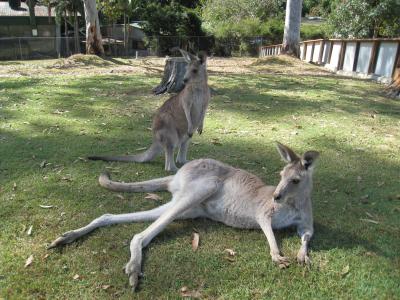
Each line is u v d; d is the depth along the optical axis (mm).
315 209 3848
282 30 31969
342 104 8570
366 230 3496
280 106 8242
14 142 5652
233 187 3449
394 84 9984
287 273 2891
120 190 3996
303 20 41281
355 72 13617
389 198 4117
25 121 6805
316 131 6527
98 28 17750
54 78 11727
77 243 3199
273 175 4652
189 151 5453
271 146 5711
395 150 5676
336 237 3365
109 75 12492
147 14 29000
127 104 8156
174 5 30297
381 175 4738
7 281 2777
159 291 2701
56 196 3998
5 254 3062
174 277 2836
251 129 6566
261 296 2672
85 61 15984
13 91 9484
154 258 3031
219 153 5379
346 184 4457
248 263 2994
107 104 8164
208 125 6734
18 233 3350
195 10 37188
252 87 10461
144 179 4457
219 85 10680
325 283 2805
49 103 8227
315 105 8414
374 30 21281
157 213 3457
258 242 3260
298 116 7473
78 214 3664
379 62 12258
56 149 5398
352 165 5055
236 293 2691
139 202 3896
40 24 29094
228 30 31344
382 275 2896
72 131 6285
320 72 14891
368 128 6773
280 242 3266
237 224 3459
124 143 5746
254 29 31703
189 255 3078
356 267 2977
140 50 30219
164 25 29031
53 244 3133
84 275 2848
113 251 3113
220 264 2979
